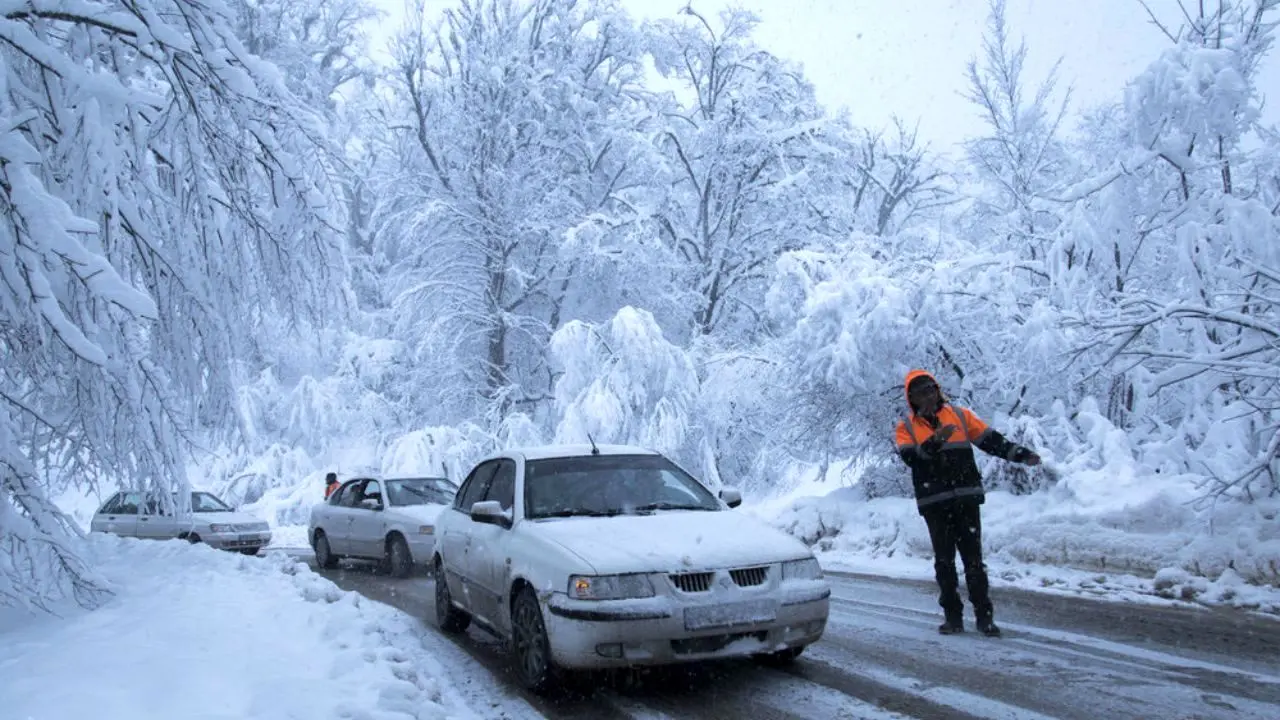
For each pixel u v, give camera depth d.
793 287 15.83
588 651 5.07
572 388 20.36
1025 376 12.22
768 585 5.38
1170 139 10.70
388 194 25.67
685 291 25.05
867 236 15.66
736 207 24.78
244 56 7.46
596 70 28.75
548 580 5.39
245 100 7.41
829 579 10.21
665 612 5.09
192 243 7.72
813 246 20.19
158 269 7.50
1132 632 6.52
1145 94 10.71
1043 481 11.24
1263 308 9.53
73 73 6.33
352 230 31.02
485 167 24.56
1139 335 9.91
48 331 6.24
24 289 5.43
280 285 8.45
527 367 26.41
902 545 11.64
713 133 24.39
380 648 5.87
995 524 10.44
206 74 7.10
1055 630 6.72
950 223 24.22
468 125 24.47
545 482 6.62
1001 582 9.05
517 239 24.52
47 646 5.59
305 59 31.12
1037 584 8.77
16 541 6.26
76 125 6.41
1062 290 11.79
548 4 26.45
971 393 13.02
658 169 23.81
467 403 24.92
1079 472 10.32
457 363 24.42
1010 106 19.28
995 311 12.88
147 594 7.81
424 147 25.22
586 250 22.64
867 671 5.73
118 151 6.47
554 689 5.50
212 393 8.41
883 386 12.73
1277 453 8.11
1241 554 7.79
